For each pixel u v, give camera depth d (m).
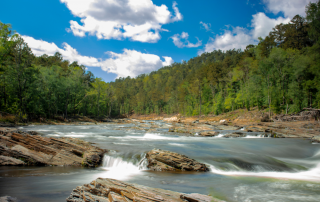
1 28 33.38
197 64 174.50
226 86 75.75
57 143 11.62
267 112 49.06
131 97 141.75
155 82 190.50
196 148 14.16
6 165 9.82
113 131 26.67
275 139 20.78
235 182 7.36
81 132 23.80
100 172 8.98
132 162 10.17
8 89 34.47
